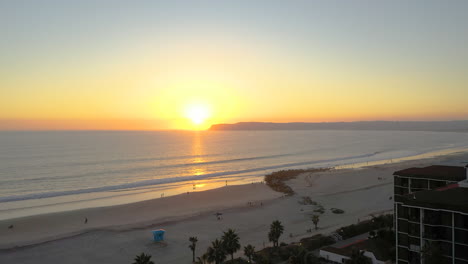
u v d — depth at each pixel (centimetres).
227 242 5153
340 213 8638
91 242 6550
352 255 4656
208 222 7950
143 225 7581
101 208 9119
